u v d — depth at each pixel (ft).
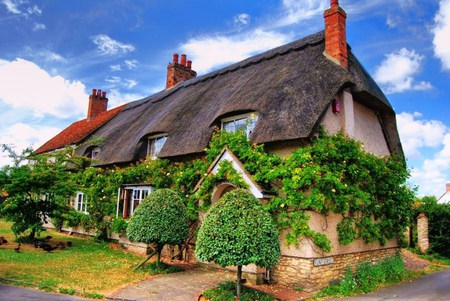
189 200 41.63
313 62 41.22
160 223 34.96
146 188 49.03
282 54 49.19
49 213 49.24
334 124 36.96
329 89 35.35
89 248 48.85
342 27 41.47
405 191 42.73
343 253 33.96
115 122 77.97
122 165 58.03
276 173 32.01
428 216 61.05
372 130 45.78
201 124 44.78
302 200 30.78
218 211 27.02
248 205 26.86
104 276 32.40
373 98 41.98
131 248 48.65
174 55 80.28
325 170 31.35
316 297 28.60
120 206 53.72
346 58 40.37
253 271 32.55
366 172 36.01
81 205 64.59
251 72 50.29
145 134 52.80
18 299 23.47
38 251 43.42
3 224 72.08
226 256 25.30
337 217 33.78
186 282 31.40
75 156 54.65
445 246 58.18
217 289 27.27
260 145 34.86
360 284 33.53
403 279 39.32
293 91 36.86
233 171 35.04
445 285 35.76
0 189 47.73
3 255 38.88
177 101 59.41
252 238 25.34
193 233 41.93
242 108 39.11
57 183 47.65
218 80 57.47
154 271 34.73
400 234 43.88
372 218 39.32
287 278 31.53
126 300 25.22
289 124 32.94
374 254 39.22
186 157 45.68
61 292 26.14
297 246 31.01
